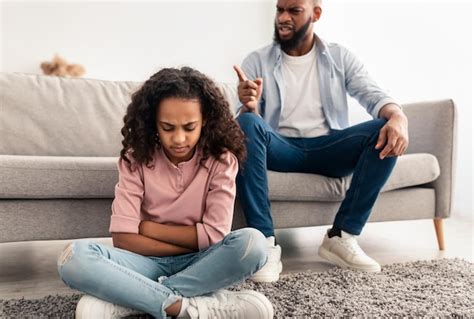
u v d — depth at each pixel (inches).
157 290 35.6
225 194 41.8
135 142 41.9
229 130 44.1
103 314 34.8
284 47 65.1
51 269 58.9
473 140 95.8
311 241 78.5
